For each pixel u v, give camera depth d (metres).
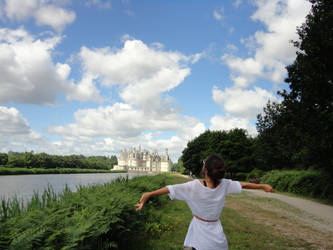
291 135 18.92
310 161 18.05
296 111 17.62
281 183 24.95
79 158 168.00
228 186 2.78
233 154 48.12
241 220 9.20
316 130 16.03
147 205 8.20
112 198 5.43
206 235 2.57
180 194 2.68
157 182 14.20
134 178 15.00
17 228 3.53
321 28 16.11
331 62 16.23
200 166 71.06
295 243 6.51
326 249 6.09
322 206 14.36
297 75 17.91
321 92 16.23
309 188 19.88
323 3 17.00
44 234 3.45
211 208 2.64
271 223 9.05
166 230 7.04
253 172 39.16
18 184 35.72
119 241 5.30
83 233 3.75
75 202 5.51
